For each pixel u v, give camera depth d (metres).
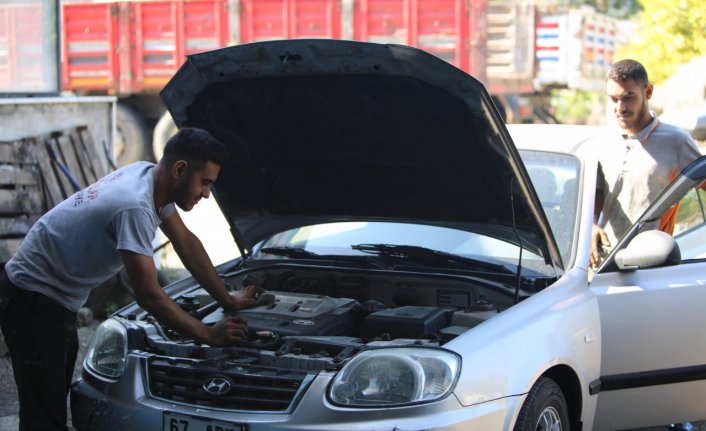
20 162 6.91
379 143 4.27
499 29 13.59
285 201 4.86
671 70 13.25
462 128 3.91
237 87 4.22
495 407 3.46
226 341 3.79
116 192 3.71
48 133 7.50
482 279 4.27
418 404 3.33
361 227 4.86
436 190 4.40
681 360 4.36
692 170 4.35
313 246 4.93
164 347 3.94
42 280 3.81
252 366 3.67
